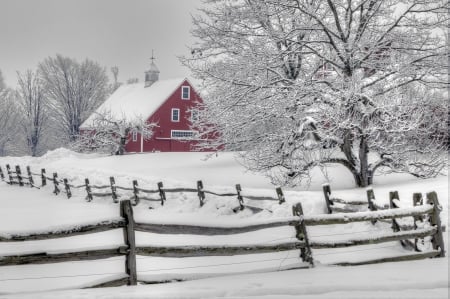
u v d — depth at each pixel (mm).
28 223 13688
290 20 19750
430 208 7809
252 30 20344
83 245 9789
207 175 24328
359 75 18156
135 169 28984
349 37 19281
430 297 4664
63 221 13984
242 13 19594
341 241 7090
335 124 17172
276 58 19016
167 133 52625
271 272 6324
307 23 18719
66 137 68438
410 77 18844
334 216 7145
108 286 5648
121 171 26469
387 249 8406
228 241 9984
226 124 20438
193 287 5332
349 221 7258
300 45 18844
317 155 19047
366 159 18172
